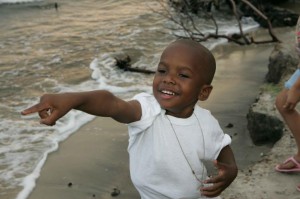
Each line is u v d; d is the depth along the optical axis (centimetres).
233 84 795
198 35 1140
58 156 593
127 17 1313
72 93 188
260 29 1231
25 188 523
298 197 396
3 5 1450
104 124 679
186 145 227
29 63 952
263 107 586
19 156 592
